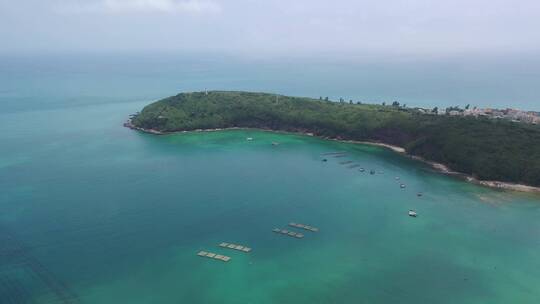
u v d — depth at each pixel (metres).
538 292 104.31
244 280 106.00
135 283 103.75
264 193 166.75
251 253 119.06
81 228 132.38
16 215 141.38
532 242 129.25
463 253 122.06
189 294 99.88
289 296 100.12
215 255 117.38
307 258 117.25
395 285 105.88
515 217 147.62
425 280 108.31
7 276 106.19
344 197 164.50
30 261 113.25
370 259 117.75
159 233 129.75
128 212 144.88
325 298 99.75
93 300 97.06
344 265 114.25
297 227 136.50
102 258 114.94
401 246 125.56
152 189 168.62
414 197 165.88
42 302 96.25
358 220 143.00
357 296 100.88
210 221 139.25
